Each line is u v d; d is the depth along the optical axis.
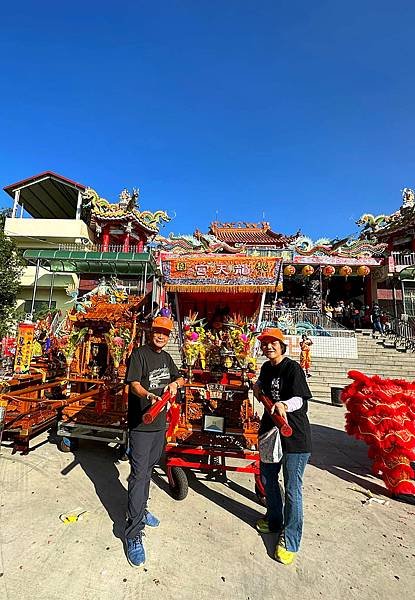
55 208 27.09
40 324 8.02
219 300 5.95
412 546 3.11
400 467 4.12
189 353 4.58
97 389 4.96
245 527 3.25
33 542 2.84
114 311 5.48
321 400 10.95
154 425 3.00
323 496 4.09
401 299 22.06
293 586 2.49
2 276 15.87
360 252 21.70
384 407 4.41
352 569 2.72
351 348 15.98
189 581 2.48
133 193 21.88
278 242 24.42
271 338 3.11
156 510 3.49
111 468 4.52
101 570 2.54
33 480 4.02
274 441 3.00
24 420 4.87
